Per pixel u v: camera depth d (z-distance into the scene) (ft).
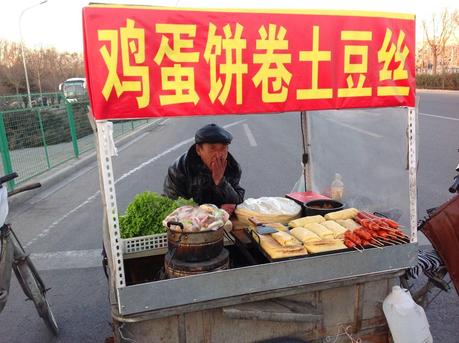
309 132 10.75
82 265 13.17
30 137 26.30
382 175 7.88
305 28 5.56
